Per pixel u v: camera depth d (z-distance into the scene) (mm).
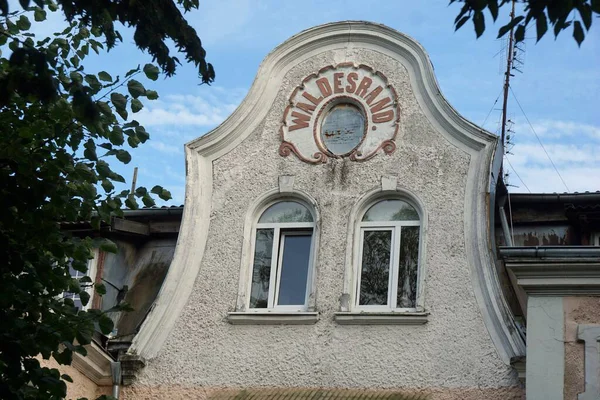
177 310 16125
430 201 15820
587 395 13594
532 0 9914
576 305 14023
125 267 17828
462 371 14734
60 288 12992
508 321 14781
